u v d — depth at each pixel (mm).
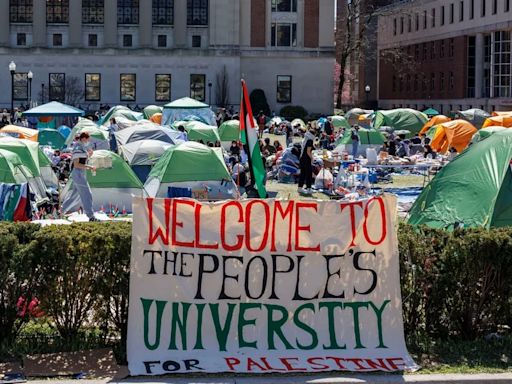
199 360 10445
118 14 96250
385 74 129125
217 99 95188
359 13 107375
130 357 10453
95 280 11023
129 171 28000
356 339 10781
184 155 28250
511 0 92688
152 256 10734
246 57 98000
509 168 15422
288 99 98812
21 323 11141
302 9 98250
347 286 10891
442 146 45562
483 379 9945
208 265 10758
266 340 10695
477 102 100250
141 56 95375
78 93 94188
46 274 10945
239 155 36000
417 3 117000
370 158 38250
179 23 95750
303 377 10094
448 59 108188
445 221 15578
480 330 11508
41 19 94125
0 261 10805
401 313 10898
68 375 10078
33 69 94312
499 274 11242
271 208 10844
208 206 10797
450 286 11250
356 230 10930
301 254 10852
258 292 10781
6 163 24828
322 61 98688
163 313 10672
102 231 11055
